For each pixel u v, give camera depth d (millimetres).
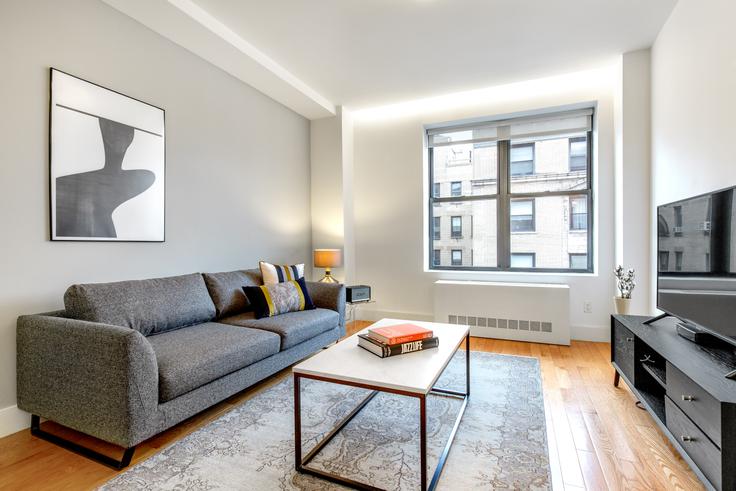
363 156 4531
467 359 2279
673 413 1600
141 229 2504
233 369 2049
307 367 1619
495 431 1892
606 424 1959
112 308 2012
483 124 4141
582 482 1493
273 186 3832
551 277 3746
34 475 1547
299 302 3025
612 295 3531
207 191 3049
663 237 2248
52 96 2025
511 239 4117
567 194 3898
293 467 1605
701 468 1367
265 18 2629
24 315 1880
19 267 1911
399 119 4359
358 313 4566
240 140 3395
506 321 3701
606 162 3523
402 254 4363
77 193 2145
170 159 2730
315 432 1899
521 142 4078
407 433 1887
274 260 3836
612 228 3518
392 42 2959
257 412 2129
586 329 3621
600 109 3537
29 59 1941
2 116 1843
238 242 3371
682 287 2002
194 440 1823
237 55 2943
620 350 2367
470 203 4270
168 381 1689
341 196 4305
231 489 1463
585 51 3107
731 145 1860
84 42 2186
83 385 1636
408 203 4336
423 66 3357
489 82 3709
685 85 2393
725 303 1604
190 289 2523
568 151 3910
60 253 2078
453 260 4344
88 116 2197
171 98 2732
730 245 1571
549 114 3865
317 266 4020
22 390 1847
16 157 1895
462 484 1479
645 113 3086
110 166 2314
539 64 3332
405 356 1767
